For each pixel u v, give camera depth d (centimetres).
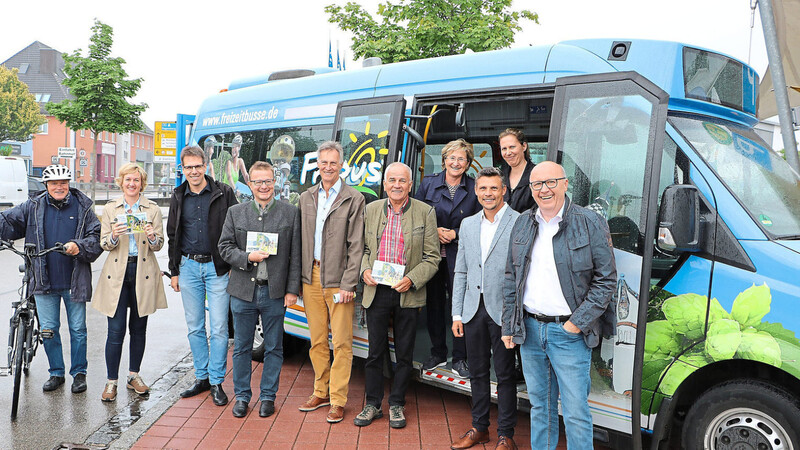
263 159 686
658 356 372
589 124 410
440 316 524
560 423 486
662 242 349
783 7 553
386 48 1388
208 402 537
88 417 505
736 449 354
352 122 559
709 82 417
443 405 537
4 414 508
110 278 538
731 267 354
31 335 537
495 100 479
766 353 338
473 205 494
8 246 530
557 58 447
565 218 360
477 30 1366
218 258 529
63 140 6481
